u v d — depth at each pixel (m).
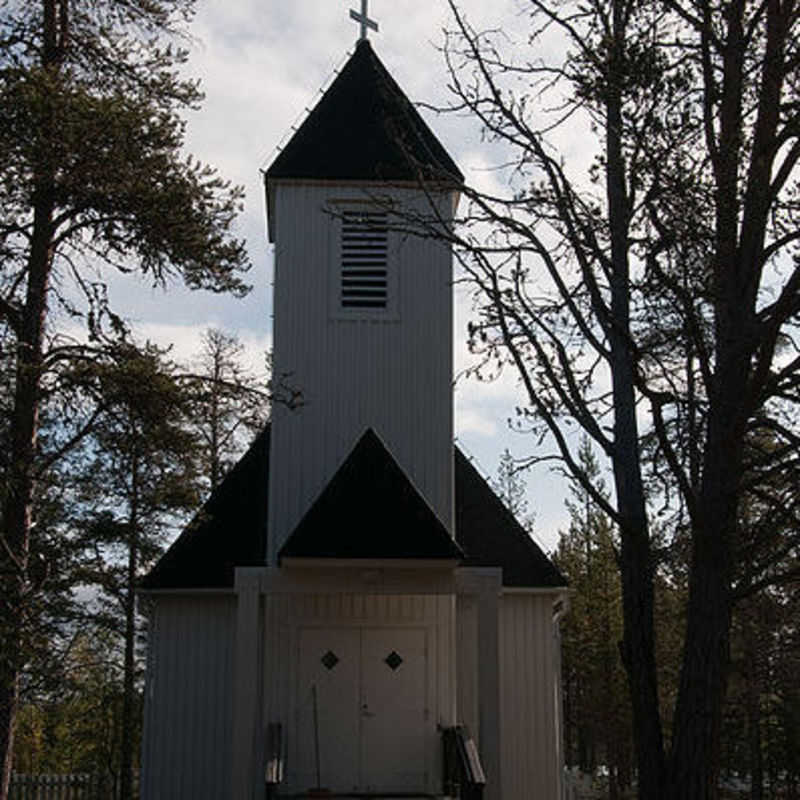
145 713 19.94
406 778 18.34
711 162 10.83
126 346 16.50
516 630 20.64
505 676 20.41
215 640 20.28
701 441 11.89
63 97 15.67
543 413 11.18
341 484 17.44
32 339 16.36
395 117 17.48
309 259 19.78
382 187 19.91
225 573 20.28
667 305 11.34
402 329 19.61
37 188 15.88
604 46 10.88
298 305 19.59
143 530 22.34
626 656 11.07
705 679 10.27
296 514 18.88
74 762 43.66
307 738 18.44
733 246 10.79
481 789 15.20
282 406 19.20
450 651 18.92
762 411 12.35
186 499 17.64
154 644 20.25
